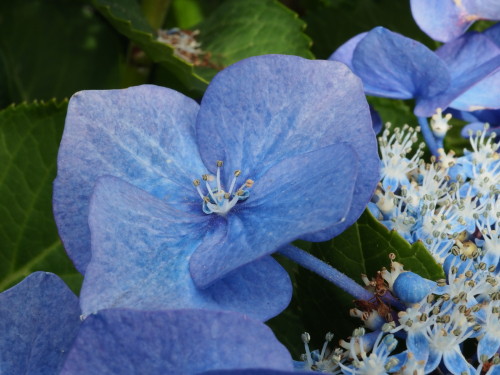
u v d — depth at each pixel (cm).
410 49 18
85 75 25
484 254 16
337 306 17
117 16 22
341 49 19
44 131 21
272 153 16
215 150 16
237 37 23
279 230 14
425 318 15
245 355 13
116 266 14
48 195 20
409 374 15
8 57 25
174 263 15
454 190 17
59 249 20
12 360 15
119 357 14
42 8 26
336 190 14
